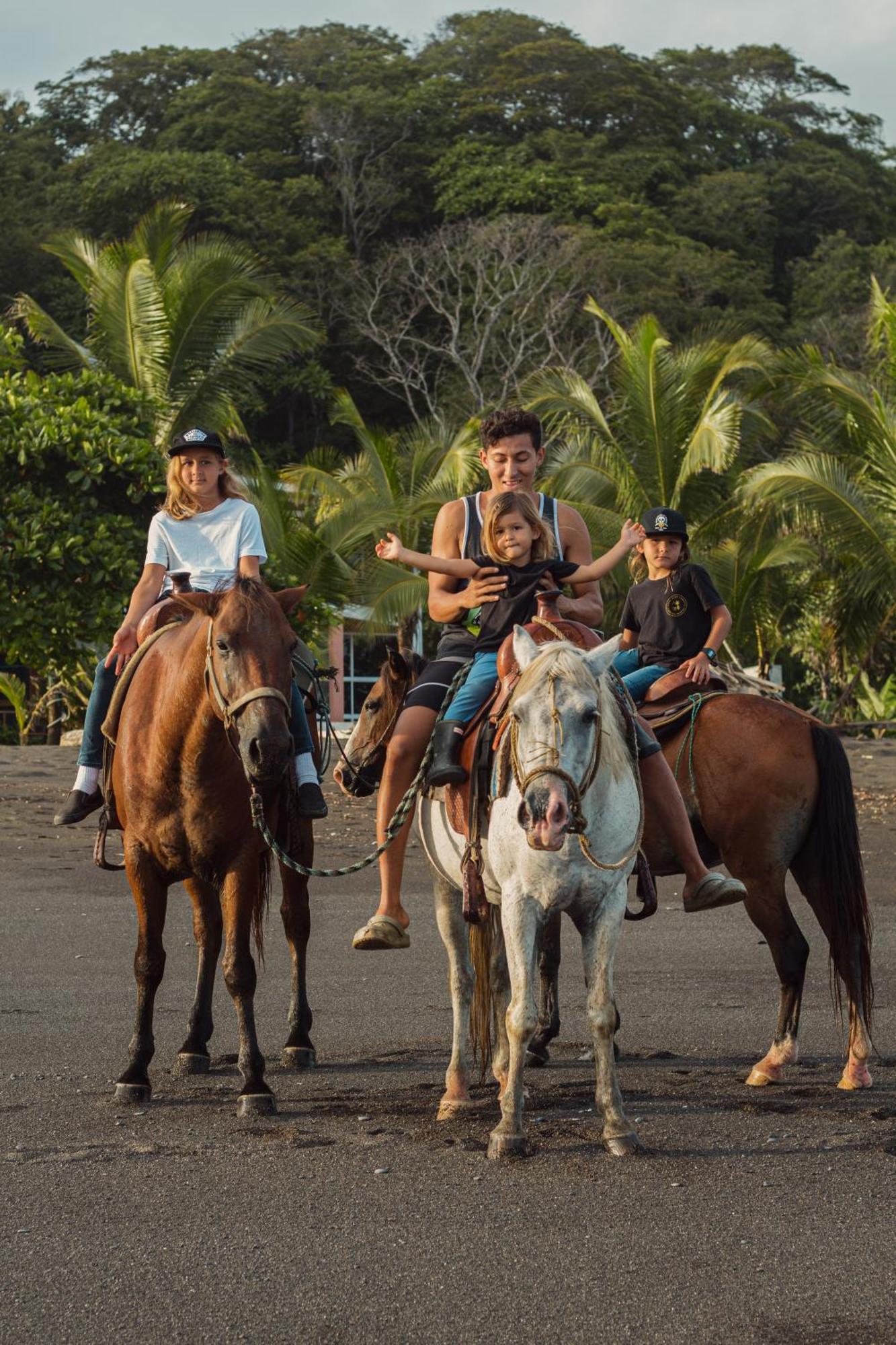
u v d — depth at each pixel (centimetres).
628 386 2558
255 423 4791
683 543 713
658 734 671
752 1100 571
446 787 563
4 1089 590
